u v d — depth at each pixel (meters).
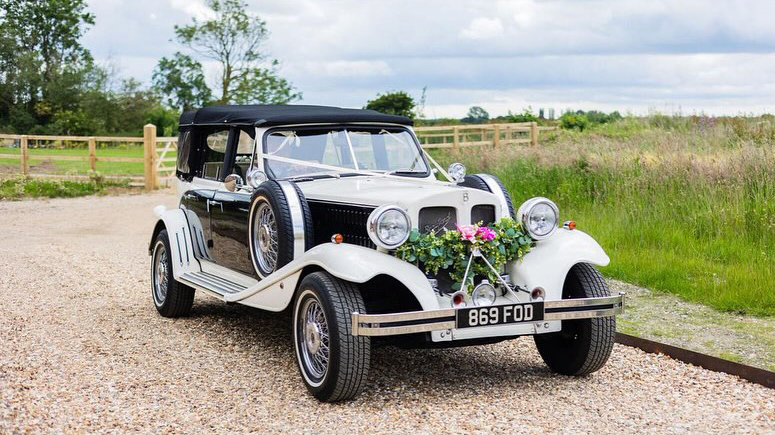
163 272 7.55
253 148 6.43
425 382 5.42
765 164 10.42
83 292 8.55
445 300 5.07
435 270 5.05
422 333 4.92
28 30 65.38
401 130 6.88
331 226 5.71
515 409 4.82
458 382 5.42
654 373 5.59
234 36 39.19
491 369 5.77
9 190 21.25
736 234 9.05
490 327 4.94
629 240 9.50
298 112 6.68
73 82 61.66
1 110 61.19
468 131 26.19
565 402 4.96
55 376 5.39
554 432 4.39
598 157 13.14
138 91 62.12
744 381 5.36
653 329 6.59
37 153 34.81
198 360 5.93
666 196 10.52
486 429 4.45
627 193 11.03
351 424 4.55
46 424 4.41
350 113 6.66
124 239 13.11
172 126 61.25
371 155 6.65
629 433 4.38
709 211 9.55
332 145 6.55
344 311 4.79
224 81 39.78
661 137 16.05
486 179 6.29
